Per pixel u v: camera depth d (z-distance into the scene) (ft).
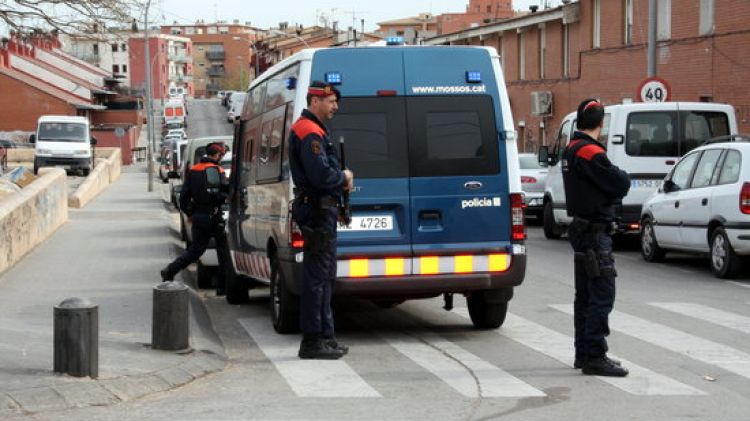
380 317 37.63
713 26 90.68
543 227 75.00
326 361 29.04
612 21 110.52
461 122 31.94
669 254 58.95
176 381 25.84
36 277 46.52
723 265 46.75
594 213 25.88
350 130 31.37
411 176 31.50
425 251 31.50
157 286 29.09
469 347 31.07
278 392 24.89
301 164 28.09
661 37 99.60
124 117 313.94
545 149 66.28
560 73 128.88
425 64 31.94
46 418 21.99
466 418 22.08
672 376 26.32
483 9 297.53
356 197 31.22
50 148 168.45
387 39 32.68
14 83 246.88
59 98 248.52
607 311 26.16
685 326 34.09
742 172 45.93
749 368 27.35
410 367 27.99
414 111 31.71
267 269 35.91
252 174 37.73
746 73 85.20
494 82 32.24
